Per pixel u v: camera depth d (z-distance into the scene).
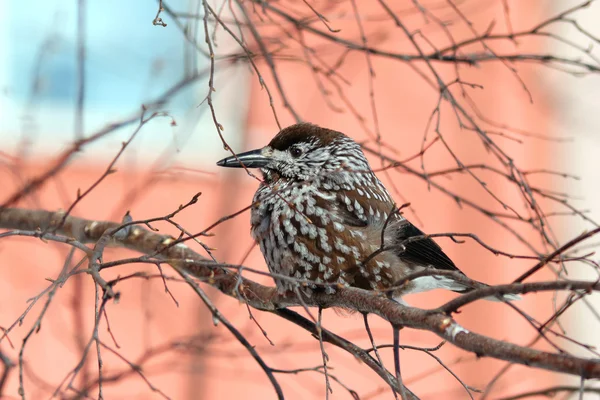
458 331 5.57
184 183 13.82
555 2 15.77
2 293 12.83
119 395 12.64
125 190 13.59
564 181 15.63
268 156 8.28
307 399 13.67
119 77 14.38
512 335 14.80
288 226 7.66
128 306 12.49
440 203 14.76
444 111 14.80
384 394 13.57
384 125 14.73
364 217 7.77
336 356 13.55
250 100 12.81
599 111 15.65
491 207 14.80
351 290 6.60
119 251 10.53
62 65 14.20
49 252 13.17
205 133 13.83
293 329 13.70
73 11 14.44
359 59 13.73
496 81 15.09
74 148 8.59
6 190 11.84
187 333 12.57
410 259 7.76
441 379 14.14
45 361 11.99
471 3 14.71
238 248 13.36
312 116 14.12
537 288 5.09
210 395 13.26
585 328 15.19
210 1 8.98
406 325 5.98
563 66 15.59
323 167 8.02
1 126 13.66
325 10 9.24
